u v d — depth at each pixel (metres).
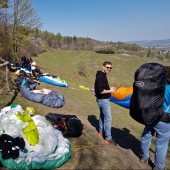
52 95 9.18
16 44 20.98
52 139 4.64
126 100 9.62
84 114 8.81
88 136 6.29
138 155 5.75
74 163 4.86
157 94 4.18
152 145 6.70
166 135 4.57
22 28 21.70
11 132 4.50
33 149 4.37
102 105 5.69
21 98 8.73
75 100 11.12
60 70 31.25
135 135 7.46
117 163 5.16
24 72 13.27
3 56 17.33
